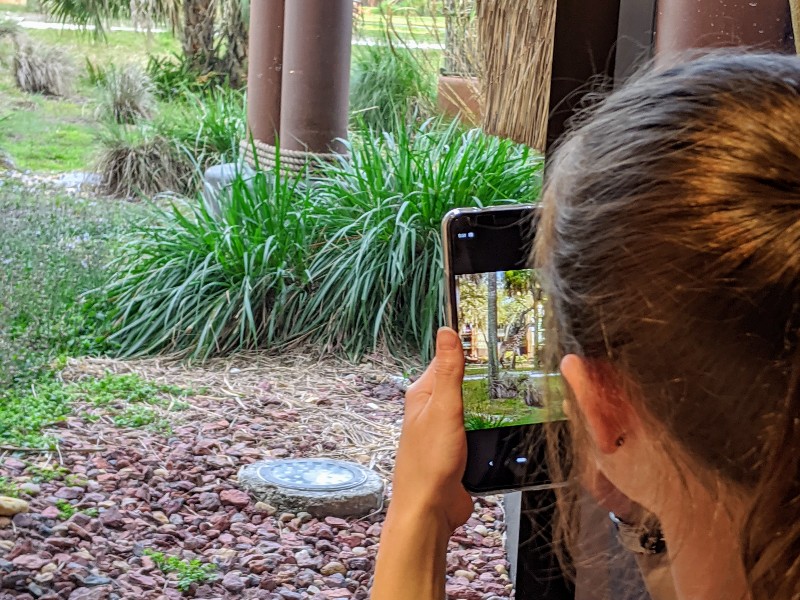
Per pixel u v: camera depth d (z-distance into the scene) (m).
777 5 1.25
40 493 2.83
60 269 4.75
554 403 0.66
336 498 2.86
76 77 11.00
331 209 4.76
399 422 3.69
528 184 4.57
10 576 2.29
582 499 0.87
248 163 5.83
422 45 8.47
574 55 1.36
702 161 0.53
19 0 12.27
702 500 0.57
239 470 3.12
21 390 3.70
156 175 7.86
